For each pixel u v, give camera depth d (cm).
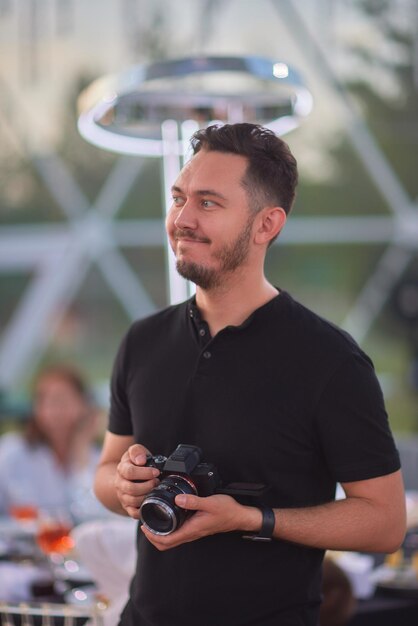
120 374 233
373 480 204
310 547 205
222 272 206
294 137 1003
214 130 210
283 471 204
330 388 203
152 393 220
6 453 495
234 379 208
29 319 1027
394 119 1004
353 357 206
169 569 208
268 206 208
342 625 283
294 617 207
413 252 1009
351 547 204
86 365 1024
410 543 352
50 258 1028
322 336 208
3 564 348
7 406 902
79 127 357
